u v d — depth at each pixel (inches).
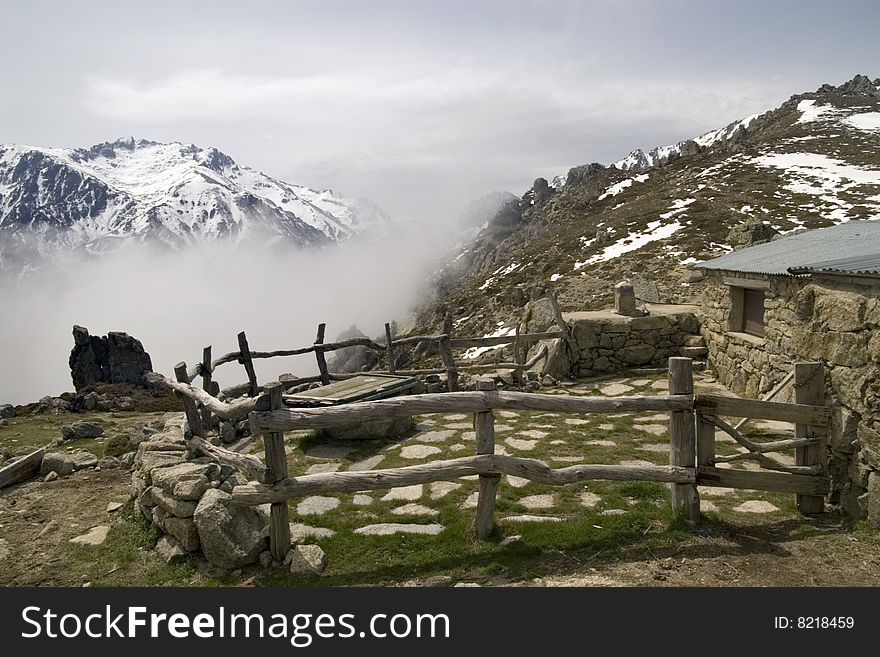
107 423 434.9
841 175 1881.2
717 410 200.8
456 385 418.9
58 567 192.5
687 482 199.9
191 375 288.8
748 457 204.8
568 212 2751.0
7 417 469.1
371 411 183.3
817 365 208.5
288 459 290.4
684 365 200.5
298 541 192.2
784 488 204.8
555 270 1542.8
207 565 185.3
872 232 321.7
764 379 348.5
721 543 187.8
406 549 190.9
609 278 1166.3
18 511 243.6
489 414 192.1
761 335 370.9
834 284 219.6
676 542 188.1
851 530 192.7
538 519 206.5
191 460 237.1
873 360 189.5
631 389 413.4
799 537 191.5
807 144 2506.2
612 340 466.9
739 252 439.8
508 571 175.0
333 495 237.5
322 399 312.3
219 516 181.9
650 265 1191.6
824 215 1430.9
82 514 238.1
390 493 238.4
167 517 196.7
